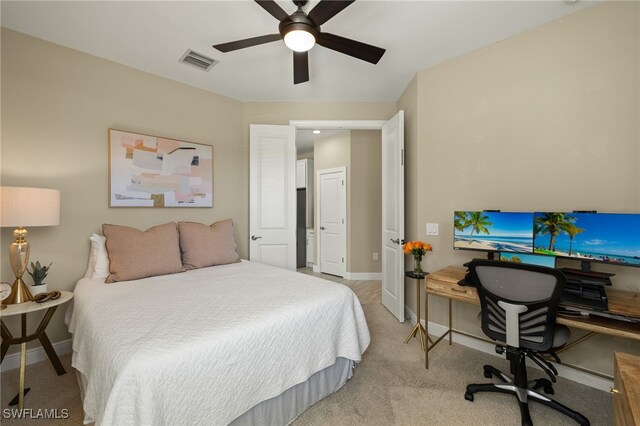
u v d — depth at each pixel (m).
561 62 2.07
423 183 2.83
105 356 1.19
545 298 1.53
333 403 1.75
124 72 2.70
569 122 2.04
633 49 1.81
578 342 1.96
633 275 1.81
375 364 2.20
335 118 3.66
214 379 1.23
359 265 5.02
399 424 1.58
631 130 1.82
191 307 1.61
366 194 5.00
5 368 2.11
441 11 2.00
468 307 2.54
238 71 2.87
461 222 2.27
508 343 1.63
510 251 2.03
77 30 2.18
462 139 2.57
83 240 2.45
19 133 2.17
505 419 1.62
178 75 2.94
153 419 1.04
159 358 1.12
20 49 2.18
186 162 3.09
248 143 3.69
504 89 2.33
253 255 3.49
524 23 2.13
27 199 1.85
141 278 2.29
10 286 2.01
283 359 1.50
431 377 2.03
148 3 1.91
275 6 1.53
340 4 1.48
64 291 2.26
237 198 3.60
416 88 2.90
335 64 2.73
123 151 2.66
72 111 2.41
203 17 2.06
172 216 3.01
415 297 2.98
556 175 2.10
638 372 0.98
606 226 1.65
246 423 1.38
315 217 5.58
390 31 2.23
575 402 1.76
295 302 1.69
